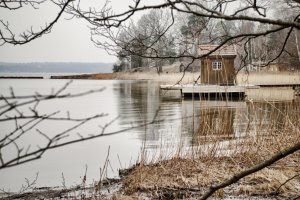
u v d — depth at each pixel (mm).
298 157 7754
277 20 1852
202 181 6535
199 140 9062
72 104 26219
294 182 6258
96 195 6191
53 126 16578
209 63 27516
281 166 7121
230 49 27172
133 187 6422
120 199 5906
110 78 82188
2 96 1101
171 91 37906
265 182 6406
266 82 34531
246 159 7652
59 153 10688
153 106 23219
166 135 12922
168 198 6008
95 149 11211
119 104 25172
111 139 12672
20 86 47781
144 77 73188
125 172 7984
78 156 10281
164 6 1947
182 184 6484
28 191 6934
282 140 8289
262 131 9180
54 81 69000
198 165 7492
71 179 7773
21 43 2188
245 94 27078
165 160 7961
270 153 7840
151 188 6371
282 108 19453
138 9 2080
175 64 71625
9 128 15680
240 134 11086
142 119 17266
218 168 7301
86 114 20188
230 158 7926
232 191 6133
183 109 20953
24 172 8523
